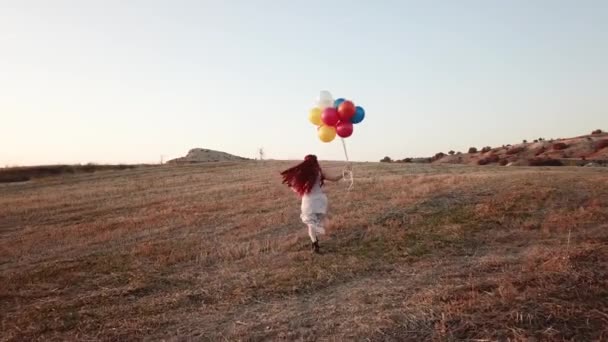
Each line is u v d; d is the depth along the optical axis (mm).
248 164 35531
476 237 9375
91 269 8445
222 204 15898
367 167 27750
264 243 9852
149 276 7727
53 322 5867
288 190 18281
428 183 16688
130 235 11727
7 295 7059
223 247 9688
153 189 22422
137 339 5305
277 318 5672
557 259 6812
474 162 61500
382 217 11398
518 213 11188
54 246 10961
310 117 9500
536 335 4664
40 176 34938
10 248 10828
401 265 7715
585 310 5105
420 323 5105
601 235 8633
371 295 6211
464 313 5191
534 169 24594
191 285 7223
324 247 9164
